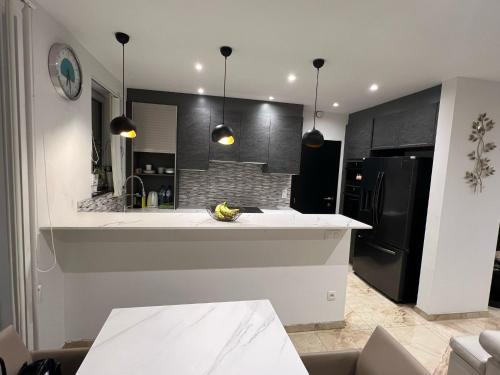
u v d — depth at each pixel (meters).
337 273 2.53
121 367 1.07
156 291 2.24
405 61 2.30
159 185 4.12
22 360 1.18
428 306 2.80
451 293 2.81
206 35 2.03
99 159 3.19
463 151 2.64
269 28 1.88
